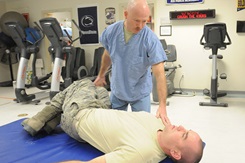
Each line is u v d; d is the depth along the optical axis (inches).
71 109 76.1
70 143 77.4
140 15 66.3
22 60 184.2
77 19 243.9
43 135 84.4
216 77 168.1
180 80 213.9
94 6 234.7
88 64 249.3
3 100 200.8
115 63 83.1
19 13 253.4
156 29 214.4
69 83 176.9
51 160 67.2
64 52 171.3
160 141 62.4
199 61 205.9
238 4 188.9
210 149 103.0
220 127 127.3
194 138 59.8
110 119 67.7
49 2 251.8
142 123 66.8
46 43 259.6
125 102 89.1
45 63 263.9
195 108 162.9
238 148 103.3
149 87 87.0
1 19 249.9
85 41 245.0
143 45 76.8
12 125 94.0
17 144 77.9
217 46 162.7
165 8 208.1
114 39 80.4
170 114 151.1
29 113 162.7
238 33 192.5
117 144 62.9
